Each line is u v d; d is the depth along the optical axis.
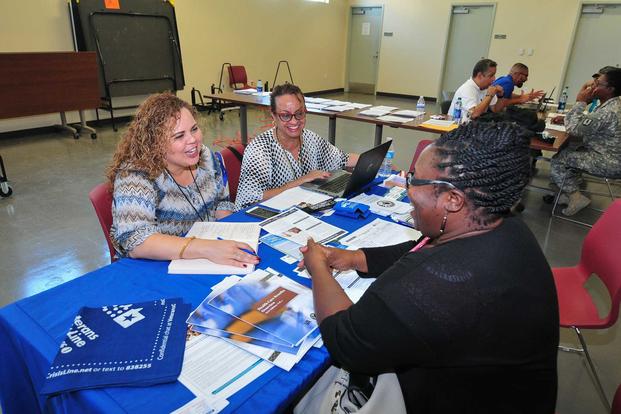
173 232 1.53
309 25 9.25
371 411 0.79
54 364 0.80
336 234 1.41
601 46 7.49
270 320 0.94
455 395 0.71
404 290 0.63
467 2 8.47
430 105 9.06
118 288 1.09
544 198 3.81
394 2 9.42
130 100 6.28
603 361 1.86
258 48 8.26
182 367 0.81
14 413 1.07
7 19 4.94
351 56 10.56
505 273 0.63
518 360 0.65
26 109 4.88
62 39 5.46
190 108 1.45
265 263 1.22
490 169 0.64
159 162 1.38
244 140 4.98
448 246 0.67
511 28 8.18
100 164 4.36
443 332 0.61
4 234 2.83
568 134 3.40
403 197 1.79
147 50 6.14
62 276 2.38
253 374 0.81
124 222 1.28
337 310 0.82
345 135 6.25
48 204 3.34
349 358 0.68
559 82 7.97
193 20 6.90
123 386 0.76
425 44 9.30
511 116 3.20
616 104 3.10
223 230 1.40
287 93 1.88
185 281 1.12
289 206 1.66
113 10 5.66
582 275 1.72
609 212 1.62
